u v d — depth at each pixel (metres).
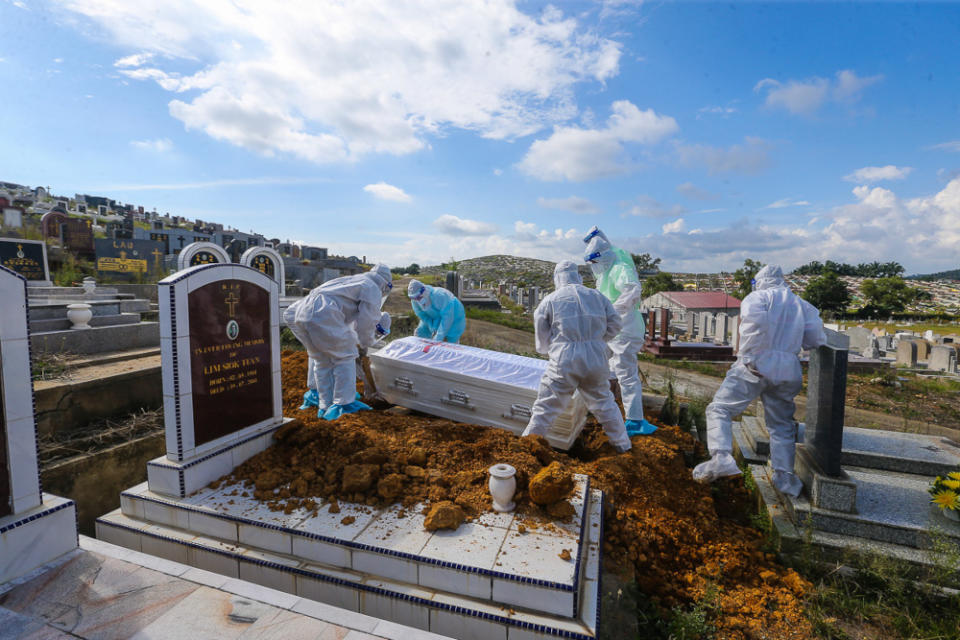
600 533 3.53
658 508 4.17
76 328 7.57
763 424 6.01
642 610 3.21
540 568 2.84
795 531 3.91
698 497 4.71
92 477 5.07
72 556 3.11
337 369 5.59
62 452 5.16
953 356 12.98
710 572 3.52
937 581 3.35
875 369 12.28
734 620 3.05
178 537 3.54
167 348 3.78
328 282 5.67
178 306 3.77
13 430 2.93
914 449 5.16
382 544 3.08
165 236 26.00
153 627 2.49
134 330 8.18
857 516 3.82
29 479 3.01
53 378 6.02
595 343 4.73
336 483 3.89
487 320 20.92
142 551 3.66
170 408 3.82
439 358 5.99
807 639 2.90
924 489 4.38
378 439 4.54
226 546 3.42
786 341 4.29
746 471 5.17
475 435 4.91
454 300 7.86
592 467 4.55
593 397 4.98
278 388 4.93
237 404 4.42
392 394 6.29
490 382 5.40
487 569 2.82
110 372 6.42
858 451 5.04
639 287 5.86
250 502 3.72
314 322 5.24
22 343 2.97
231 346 4.33
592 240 6.16
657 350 14.27
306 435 4.62
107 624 2.51
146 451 5.66
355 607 2.99
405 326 14.49
